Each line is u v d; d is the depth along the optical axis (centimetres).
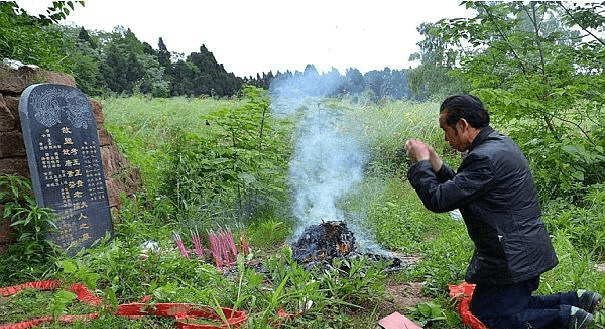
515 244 305
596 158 730
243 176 690
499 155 302
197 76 3381
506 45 752
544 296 345
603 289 384
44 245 496
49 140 530
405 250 586
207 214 646
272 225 639
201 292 359
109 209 580
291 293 353
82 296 400
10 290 419
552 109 704
